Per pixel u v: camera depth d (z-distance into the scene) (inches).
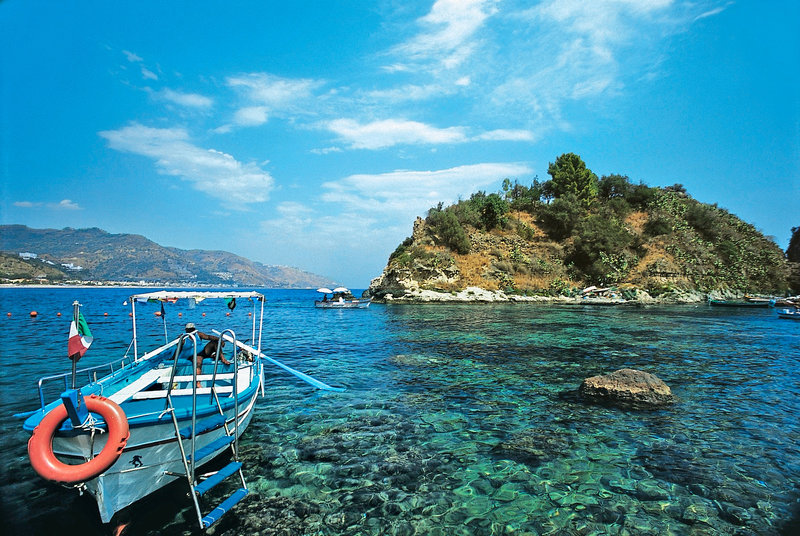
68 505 267.1
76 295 3774.6
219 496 278.7
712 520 254.2
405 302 2571.4
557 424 424.2
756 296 2962.6
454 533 239.5
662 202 3459.6
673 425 423.8
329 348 906.7
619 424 425.1
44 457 222.7
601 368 701.9
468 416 446.6
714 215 3469.5
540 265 2906.0
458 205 3344.0
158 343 962.7
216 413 311.6
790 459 343.9
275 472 314.3
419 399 510.6
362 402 497.0
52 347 892.6
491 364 730.8
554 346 938.1
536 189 3686.0
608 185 3710.6
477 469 321.7
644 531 242.4
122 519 251.1
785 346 986.1
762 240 3599.9
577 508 267.4
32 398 501.7
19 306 2145.7
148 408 290.0
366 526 245.9
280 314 1977.1
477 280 2711.6
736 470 323.3
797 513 261.9
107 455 230.2
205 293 421.1
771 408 487.2
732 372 686.5
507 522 251.1
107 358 775.1
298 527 244.4
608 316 1754.4
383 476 309.4
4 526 240.4
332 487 292.5
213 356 399.2
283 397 517.0
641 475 313.4
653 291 2755.9
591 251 2957.7
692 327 1385.3
